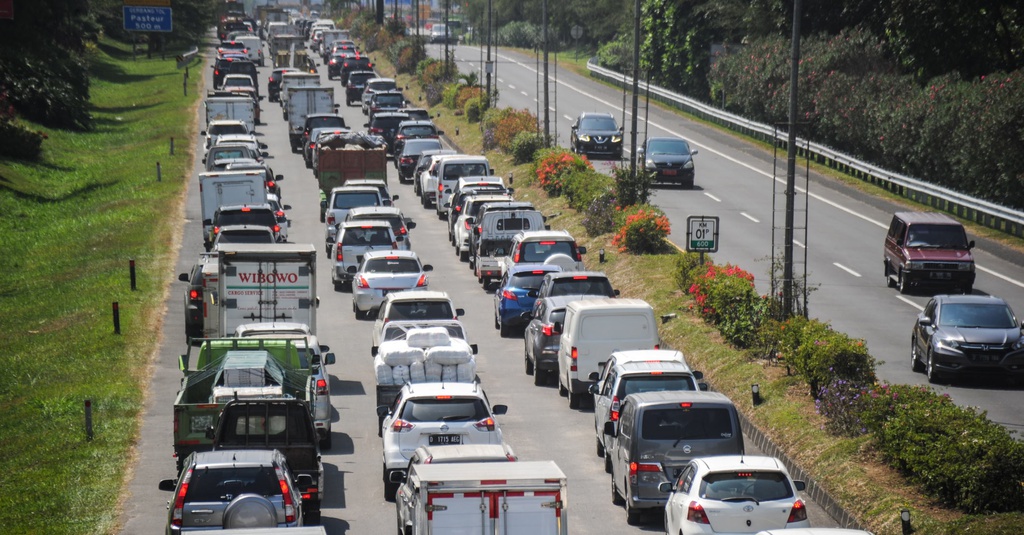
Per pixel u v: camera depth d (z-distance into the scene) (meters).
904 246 138.62
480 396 78.12
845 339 90.25
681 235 172.62
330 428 92.62
